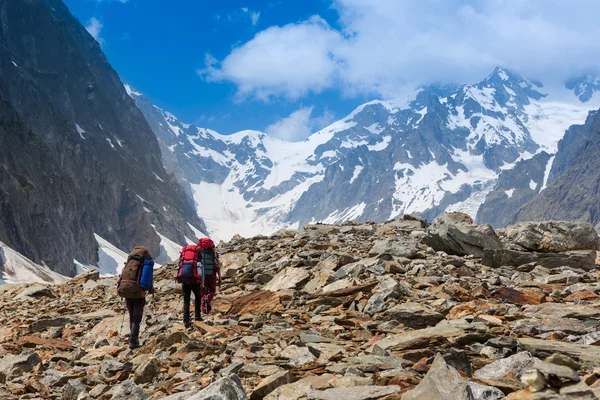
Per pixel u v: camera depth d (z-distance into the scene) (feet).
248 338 32.78
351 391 18.39
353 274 50.72
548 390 13.32
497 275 48.19
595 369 18.52
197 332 38.45
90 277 93.04
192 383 24.20
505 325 29.81
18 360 34.01
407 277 48.08
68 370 32.86
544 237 53.62
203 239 44.60
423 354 23.79
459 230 58.49
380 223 96.32
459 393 15.74
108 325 45.68
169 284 69.10
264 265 67.46
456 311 34.14
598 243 53.06
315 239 80.79
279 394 19.90
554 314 31.73
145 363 27.73
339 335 31.58
